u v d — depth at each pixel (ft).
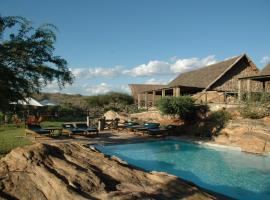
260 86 117.39
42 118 112.06
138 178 29.48
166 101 85.87
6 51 44.57
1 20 46.44
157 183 28.73
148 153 60.39
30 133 69.67
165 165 51.37
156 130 77.51
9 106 45.91
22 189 23.59
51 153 31.35
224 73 120.26
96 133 77.20
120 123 95.04
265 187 39.27
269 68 88.89
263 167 48.01
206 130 74.54
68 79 52.80
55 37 50.72
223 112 77.05
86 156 33.65
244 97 87.15
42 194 23.44
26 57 46.34
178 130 81.71
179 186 28.45
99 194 24.26
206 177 44.09
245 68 126.82
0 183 23.66
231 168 48.08
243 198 35.47
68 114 130.00
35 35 49.44
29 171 26.55
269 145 55.88
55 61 51.83
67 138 69.77
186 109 85.87
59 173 26.71
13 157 28.76
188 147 65.72
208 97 102.12
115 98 204.33
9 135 68.95
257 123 65.10
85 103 187.21
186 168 49.19
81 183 25.39
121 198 23.62
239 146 59.93
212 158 55.06
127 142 67.67
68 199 22.65
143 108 133.08
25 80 46.24
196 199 26.27
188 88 119.44
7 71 43.16
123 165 34.17
